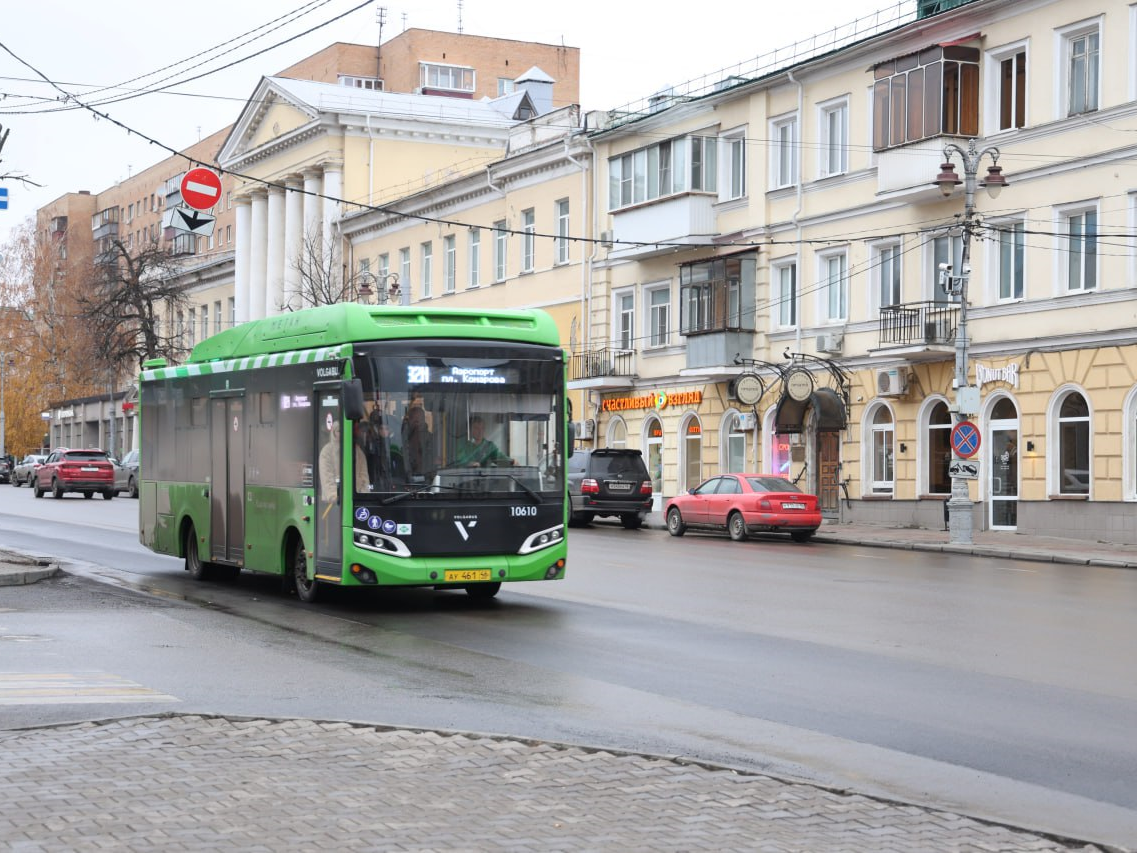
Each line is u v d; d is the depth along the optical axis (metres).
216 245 99.69
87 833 6.42
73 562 24.33
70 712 9.94
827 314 38.22
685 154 42.41
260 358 18.61
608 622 15.98
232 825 6.61
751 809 7.20
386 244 62.69
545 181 50.59
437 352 16.50
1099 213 30.30
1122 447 29.55
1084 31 31.03
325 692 11.10
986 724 10.05
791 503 31.98
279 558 18.03
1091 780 8.39
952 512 29.50
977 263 33.25
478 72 89.62
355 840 6.40
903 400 35.28
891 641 14.42
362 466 16.17
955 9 33.59
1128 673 12.35
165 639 14.23
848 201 37.28
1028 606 17.70
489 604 17.78
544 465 16.98
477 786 7.57
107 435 93.19
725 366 40.41
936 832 6.82
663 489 44.47
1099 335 30.05
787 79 39.16
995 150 29.25
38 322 99.44
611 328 47.16
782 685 11.69
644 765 8.16
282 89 70.69
